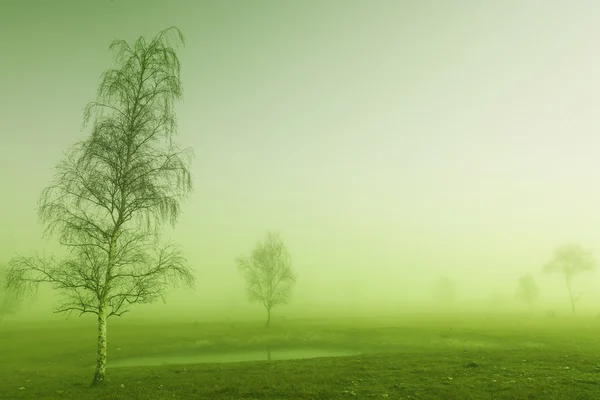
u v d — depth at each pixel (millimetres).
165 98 20828
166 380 18594
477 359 23266
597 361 20953
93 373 22906
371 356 27609
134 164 19703
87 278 18000
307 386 16062
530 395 13250
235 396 14664
